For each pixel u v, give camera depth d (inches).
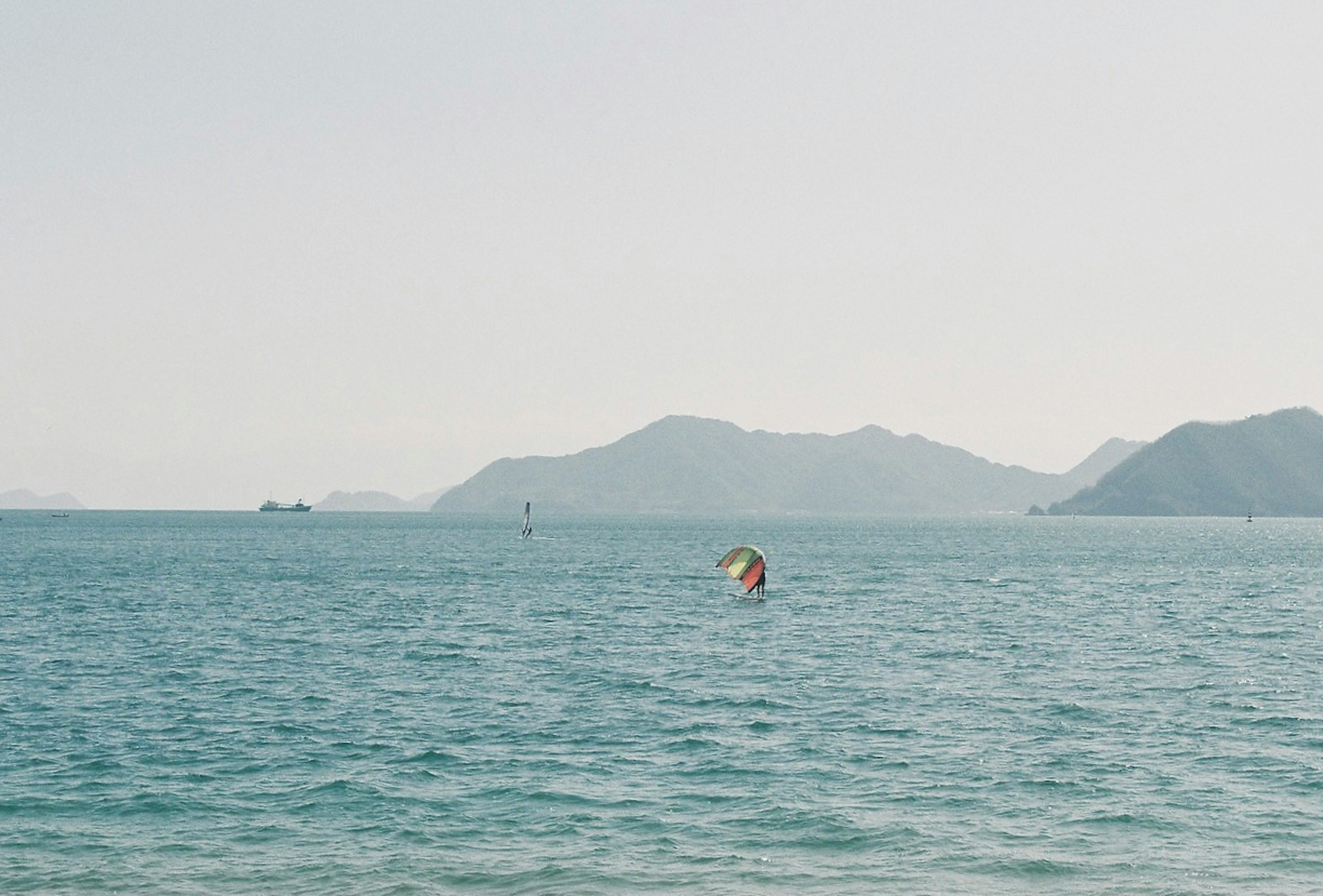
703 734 1537.9
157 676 2034.9
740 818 1159.6
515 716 1668.3
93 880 995.3
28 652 2342.5
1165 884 983.6
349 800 1218.6
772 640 2603.3
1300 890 969.5
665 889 976.3
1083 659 2293.3
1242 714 1675.7
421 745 1471.5
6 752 1430.9
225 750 1444.4
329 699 1807.3
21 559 6141.7
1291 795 1232.8
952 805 1200.2
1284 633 2765.7
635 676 2049.7
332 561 6190.9
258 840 1095.0
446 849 1069.1
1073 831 1117.1
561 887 980.6
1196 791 1250.0
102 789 1262.3
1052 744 1477.6
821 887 979.9
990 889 975.0
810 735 1533.0
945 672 2103.8
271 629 2795.3
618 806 1199.6
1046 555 7362.2
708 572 5295.3
